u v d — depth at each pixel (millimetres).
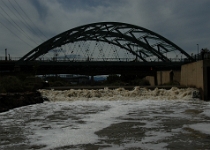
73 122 19359
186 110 25859
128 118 21062
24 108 27344
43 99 34375
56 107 28141
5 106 25984
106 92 37594
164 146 12961
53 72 79312
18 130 16641
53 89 38812
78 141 13922
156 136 15008
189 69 43906
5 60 71688
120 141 13914
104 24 89562
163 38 88375
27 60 77188
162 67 75750
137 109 26484
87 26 88562
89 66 77312
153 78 83500
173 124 18547
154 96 37531
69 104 31000
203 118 21156
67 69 79625
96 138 14562
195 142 13703
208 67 37875
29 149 12516
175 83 55250
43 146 13000
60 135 15242
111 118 21094
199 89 38469
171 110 25812
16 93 30328
